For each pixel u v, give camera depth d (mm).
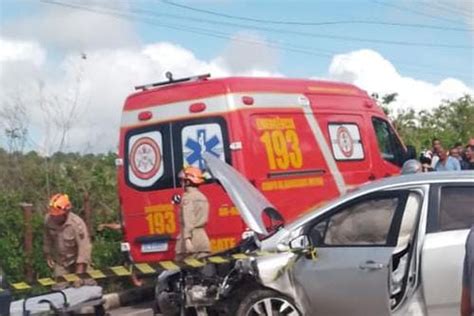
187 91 15047
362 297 10766
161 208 15180
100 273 11617
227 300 11617
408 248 10625
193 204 14031
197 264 11719
